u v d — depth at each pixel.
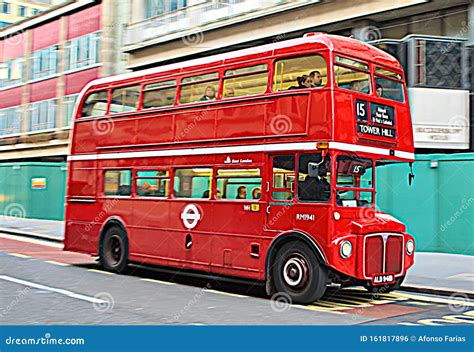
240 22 21.58
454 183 16.62
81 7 31.33
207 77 12.09
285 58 10.73
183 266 12.18
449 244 16.72
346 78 10.36
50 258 16.28
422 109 17.23
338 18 18.70
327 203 9.93
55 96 32.91
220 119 11.66
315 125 10.08
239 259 11.12
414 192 17.17
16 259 15.68
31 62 34.94
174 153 12.53
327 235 9.85
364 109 10.53
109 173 14.18
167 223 12.61
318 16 19.23
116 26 29.69
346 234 10.03
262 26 21.02
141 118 13.39
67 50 32.28
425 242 17.02
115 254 13.92
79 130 15.12
